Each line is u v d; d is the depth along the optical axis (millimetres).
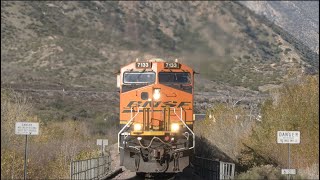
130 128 64188
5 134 100062
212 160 66688
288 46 105438
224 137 111000
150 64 66250
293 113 66188
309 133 63375
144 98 65312
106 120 193375
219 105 118812
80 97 198250
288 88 69000
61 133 147750
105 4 190375
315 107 64250
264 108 74312
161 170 61094
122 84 66250
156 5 136375
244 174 51156
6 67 198625
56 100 187250
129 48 135625
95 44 199875
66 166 89625
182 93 65812
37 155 100875
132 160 61688
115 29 158500
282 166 65625
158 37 122062
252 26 107250
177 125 62094
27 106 128500
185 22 99062
